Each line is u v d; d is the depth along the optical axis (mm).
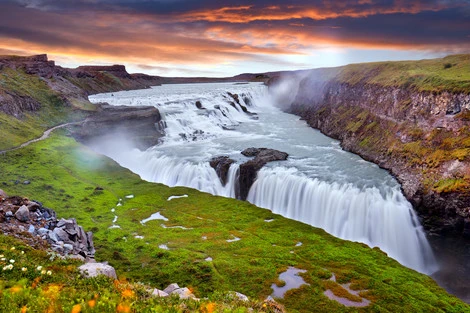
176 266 50406
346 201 75312
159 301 19766
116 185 87438
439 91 88875
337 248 56938
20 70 171625
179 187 87750
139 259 52688
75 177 89312
